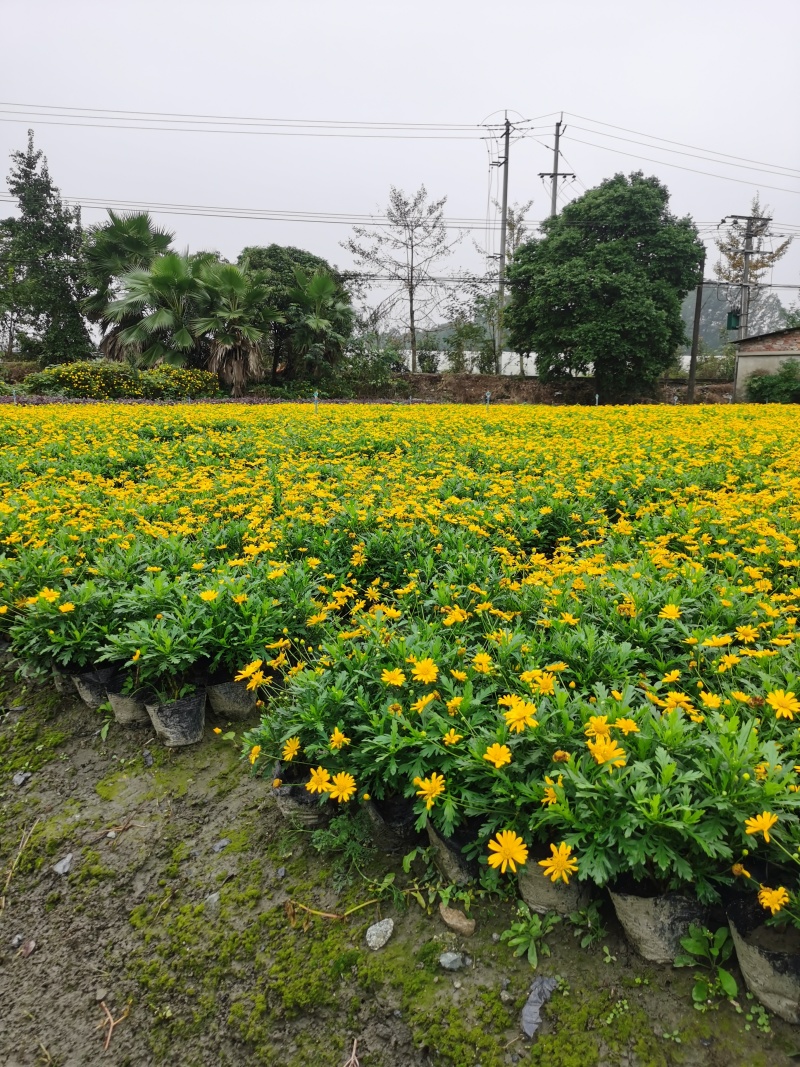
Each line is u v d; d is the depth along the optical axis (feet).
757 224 108.68
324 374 81.71
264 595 10.90
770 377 82.79
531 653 8.40
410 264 96.89
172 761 9.66
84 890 7.88
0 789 9.55
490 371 102.53
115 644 9.91
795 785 5.92
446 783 6.72
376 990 6.34
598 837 5.79
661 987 5.94
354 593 11.54
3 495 19.20
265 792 8.89
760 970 5.53
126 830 8.59
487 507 16.33
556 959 6.29
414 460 23.75
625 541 14.29
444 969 6.38
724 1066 5.36
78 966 7.12
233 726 10.18
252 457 26.27
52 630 10.61
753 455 23.24
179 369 67.31
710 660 8.59
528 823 6.29
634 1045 5.58
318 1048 6.04
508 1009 5.98
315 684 8.03
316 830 7.95
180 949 7.06
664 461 22.25
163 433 33.73
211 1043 6.27
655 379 82.58
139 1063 6.24
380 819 7.45
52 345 82.53
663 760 6.05
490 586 11.34
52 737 10.37
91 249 74.13
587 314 78.74
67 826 8.75
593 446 26.05
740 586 10.93
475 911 6.82
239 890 7.57
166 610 10.61
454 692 7.59
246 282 70.44
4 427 32.35
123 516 16.29
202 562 12.66
